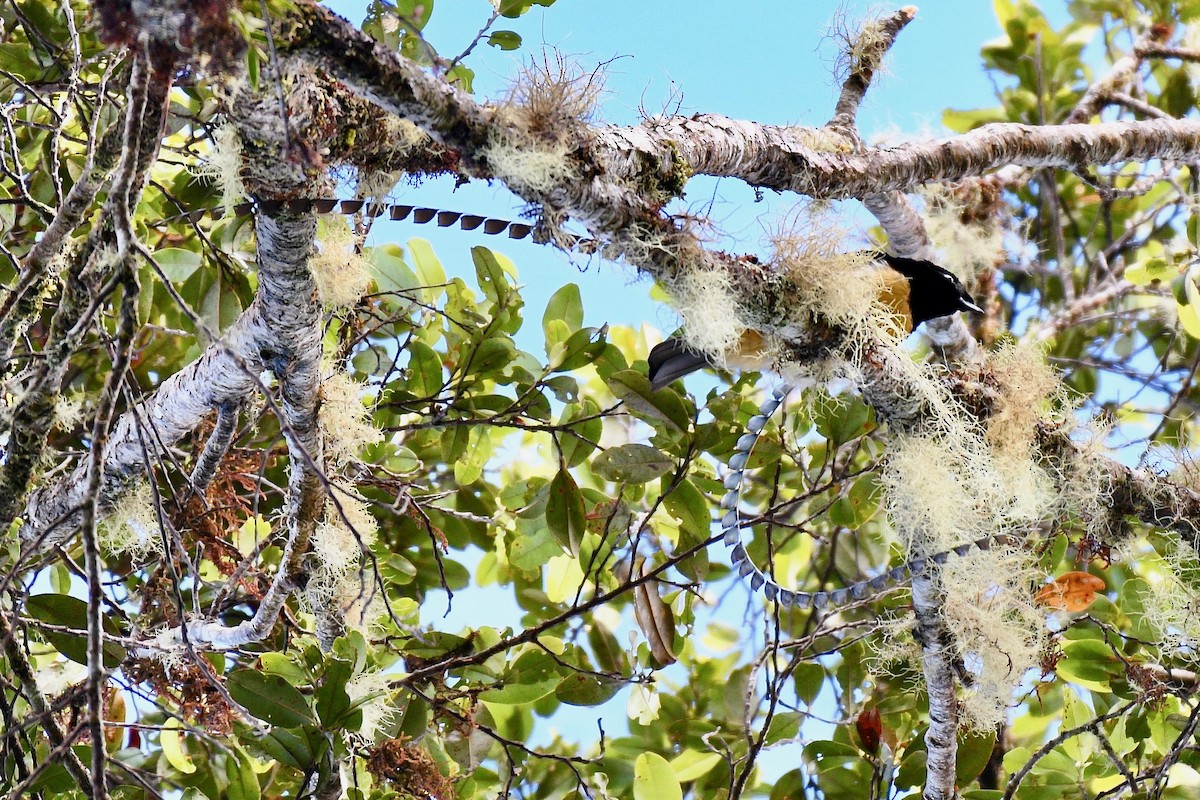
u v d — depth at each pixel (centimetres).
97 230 367
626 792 763
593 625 827
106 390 315
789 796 730
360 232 528
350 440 553
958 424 537
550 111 403
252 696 557
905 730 792
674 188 464
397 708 644
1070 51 1109
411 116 375
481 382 750
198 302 654
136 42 298
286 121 321
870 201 733
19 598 534
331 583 573
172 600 601
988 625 550
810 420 672
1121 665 689
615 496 798
